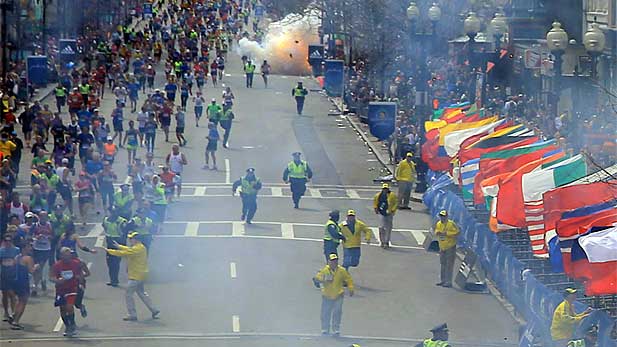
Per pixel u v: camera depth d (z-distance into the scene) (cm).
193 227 6022
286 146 8731
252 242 5694
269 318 4366
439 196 5488
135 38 14875
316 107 10775
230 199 6781
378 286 4881
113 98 10869
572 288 3634
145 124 8038
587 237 3441
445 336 3231
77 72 11056
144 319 4344
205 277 4984
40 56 10188
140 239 4803
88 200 5947
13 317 4212
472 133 5875
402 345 4053
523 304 4147
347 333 4191
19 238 4534
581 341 3309
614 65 7200
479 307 4553
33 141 8312
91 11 14650
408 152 6862
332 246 4856
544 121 6781
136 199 5728
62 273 4084
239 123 9731
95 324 4272
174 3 18712
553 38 5372
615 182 4206
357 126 9594
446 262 4844
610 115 6456
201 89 11725
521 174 4347
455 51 9181
